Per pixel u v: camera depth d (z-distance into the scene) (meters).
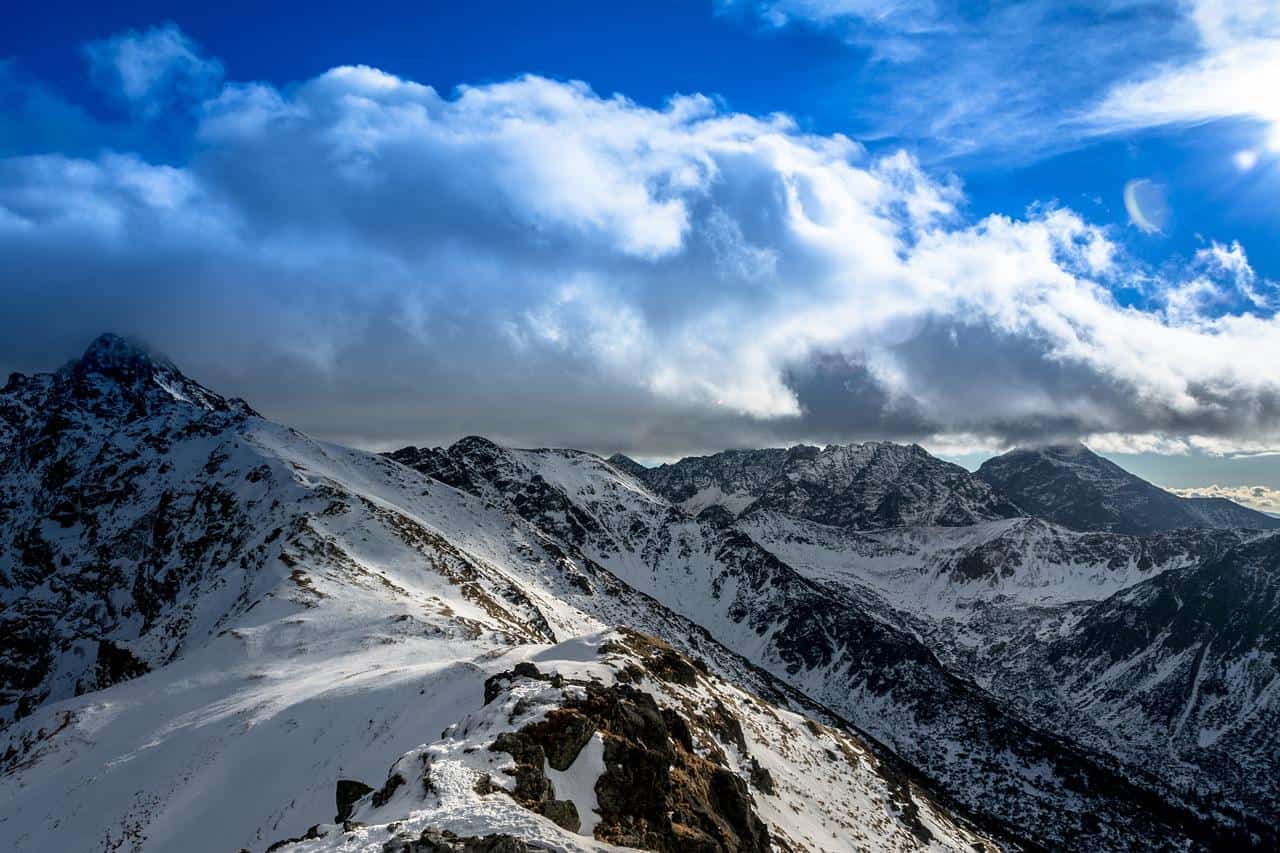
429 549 179.12
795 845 55.34
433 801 33.34
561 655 73.19
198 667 101.56
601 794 39.00
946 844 76.69
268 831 58.25
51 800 72.88
